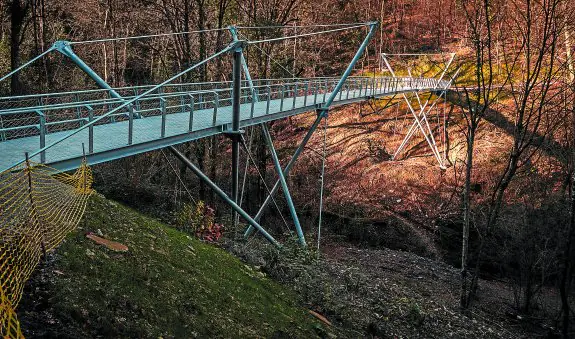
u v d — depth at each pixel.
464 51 40.88
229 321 7.44
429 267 21.78
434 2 43.00
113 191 17.50
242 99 18.84
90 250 6.98
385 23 50.62
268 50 24.41
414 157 33.09
